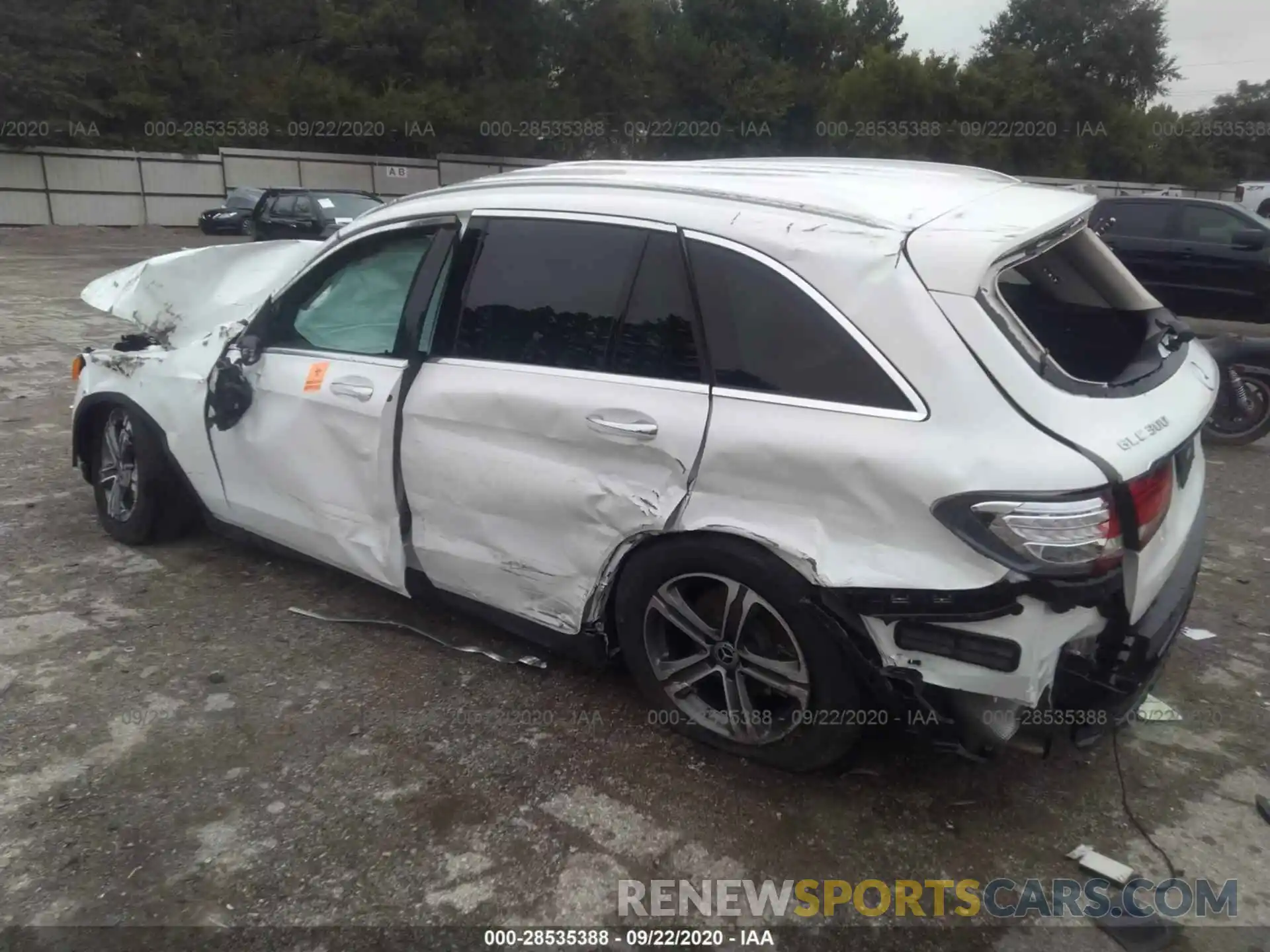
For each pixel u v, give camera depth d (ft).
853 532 8.63
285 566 14.90
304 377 12.46
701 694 10.51
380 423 11.59
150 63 112.37
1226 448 24.32
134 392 14.57
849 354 8.76
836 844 9.16
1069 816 9.61
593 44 126.82
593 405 9.96
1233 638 13.46
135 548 15.44
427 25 122.93
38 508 17.25
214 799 9.55
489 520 10.93
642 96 129.39
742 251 9.38
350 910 8.25
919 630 8.48
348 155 115.96
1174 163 150.41
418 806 9.52
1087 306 11.98
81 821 9.17
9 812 9.27
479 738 10.61
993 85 129.08
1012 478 7.98
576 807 9.54
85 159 100.73
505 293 10.88
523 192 11.10
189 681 11.63
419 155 121.70
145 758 10.13
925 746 10.53
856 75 128.88
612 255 10.19
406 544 11.89
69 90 101.60
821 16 151.02
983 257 8.46
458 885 8.54
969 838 9.28
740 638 9.63
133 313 15.02
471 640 12.75
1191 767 10.44
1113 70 151.64
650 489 9.66
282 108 118.11
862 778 10.06
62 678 11.62
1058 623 8.21
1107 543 8.04
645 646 10.36
